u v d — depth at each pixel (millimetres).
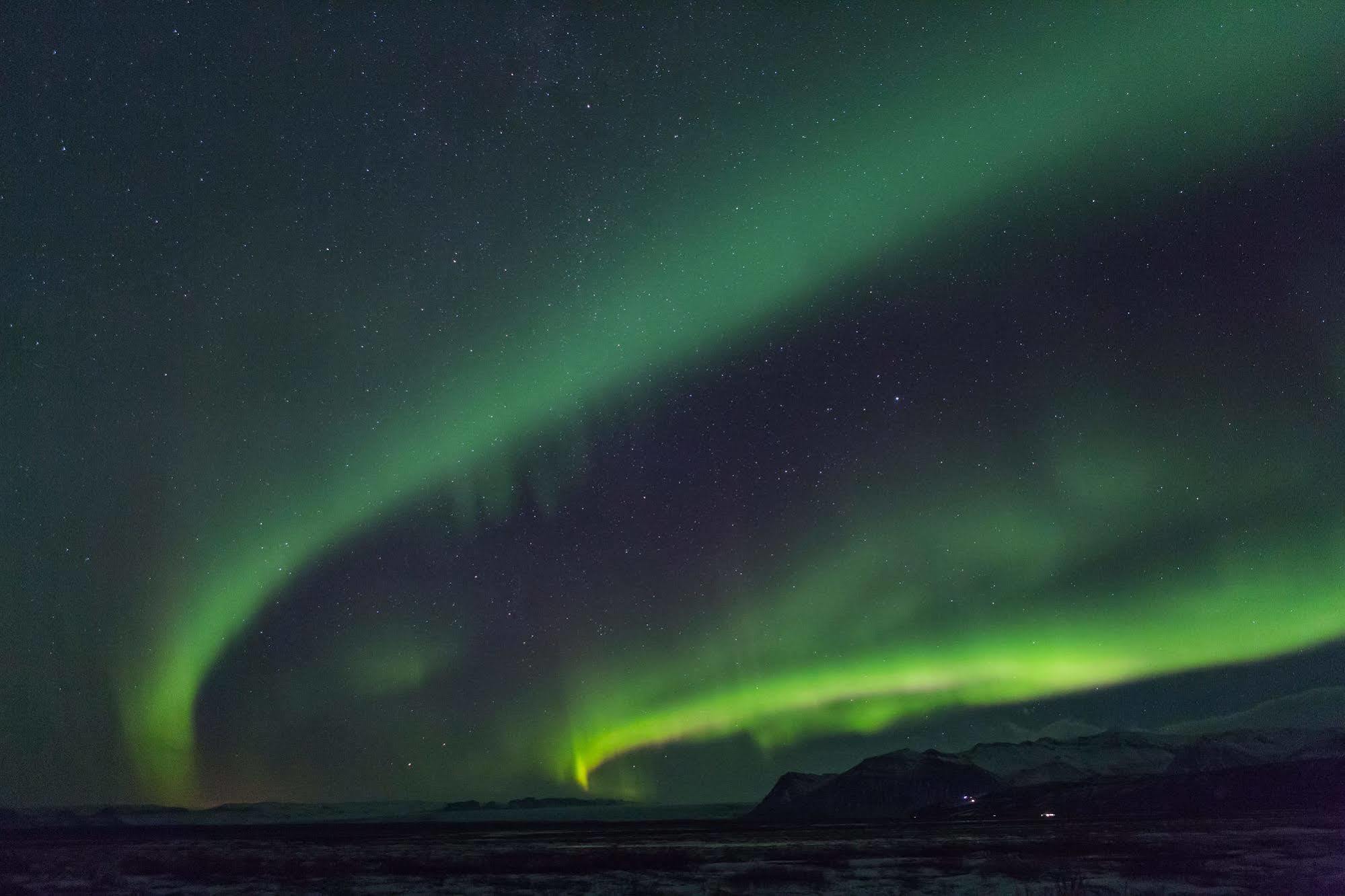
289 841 85250
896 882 31969
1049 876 31812
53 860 52781
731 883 32875
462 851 55812
